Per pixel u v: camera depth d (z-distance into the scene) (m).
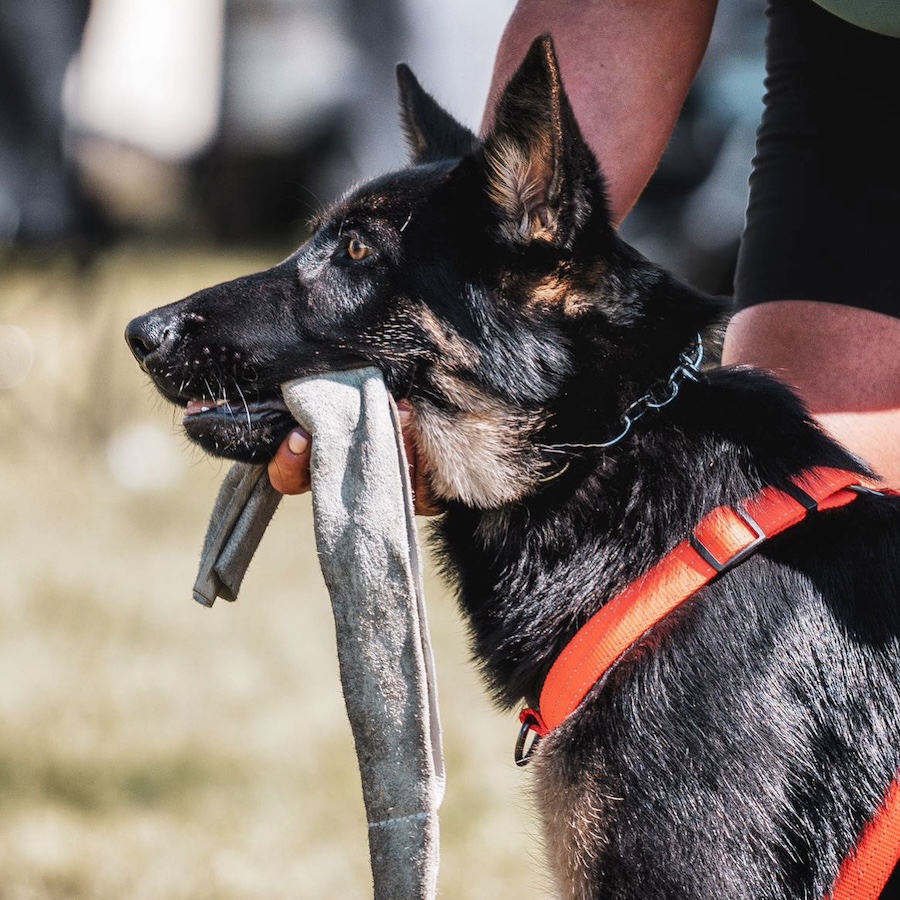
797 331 5.56
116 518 14.37
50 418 17.73
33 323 22.11
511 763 8.62
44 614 11.41
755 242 5.74
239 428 5.33
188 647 10.80
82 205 16.20
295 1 20.59
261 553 13.60
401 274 5.30
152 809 8.16
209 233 25.28
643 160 5.85
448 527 5.46
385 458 4.77
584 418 5.12
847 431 5.48
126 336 5.47
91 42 19.89
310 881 7.40
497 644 5.23
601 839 4.54
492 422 5.21
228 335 5.33
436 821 4.58
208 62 21.59
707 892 4.34
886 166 5.43
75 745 8.95
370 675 4.60
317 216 5.87
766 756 4.42
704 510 4.88
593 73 5.77
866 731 4.52
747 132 15.90
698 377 5.14
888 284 5.47
